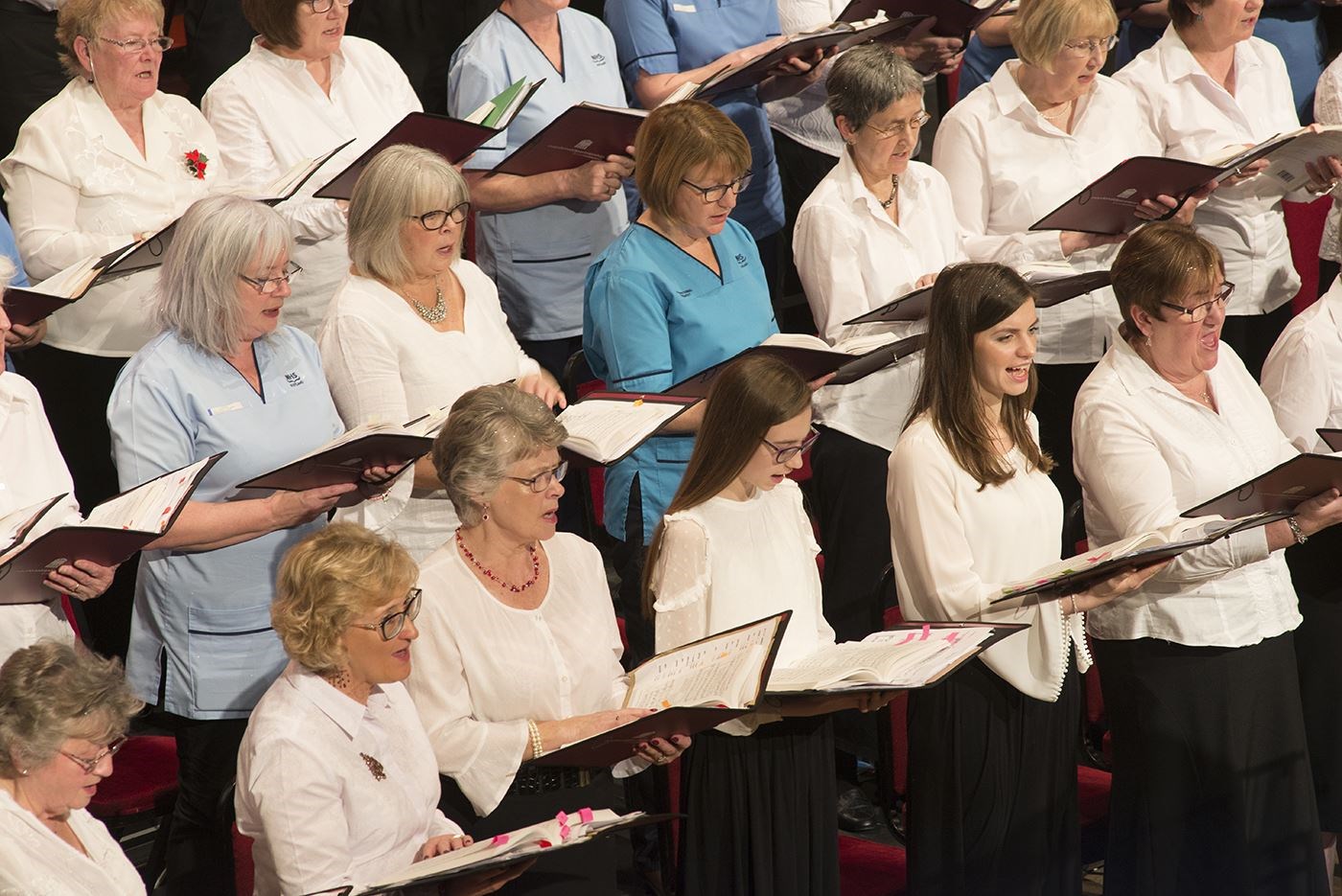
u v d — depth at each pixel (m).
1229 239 21.45
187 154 17.62
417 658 12.30
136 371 13.91
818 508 19.11
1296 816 15.85
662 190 16.16
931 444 14.32
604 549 20.25
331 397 14.94
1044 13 19.20
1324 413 16.89
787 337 15.30
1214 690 15.40
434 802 11.95
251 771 11.05
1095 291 20.41
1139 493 15.14
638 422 13.76
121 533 11.50
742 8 21.39
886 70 17.69
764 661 12.12
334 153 16.08
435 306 15.44
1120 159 20.17
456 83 20.12
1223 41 21.00
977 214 20.14
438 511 15.43
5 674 10.22
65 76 19.39
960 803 14.48
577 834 10.92
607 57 20.73
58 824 10.62
